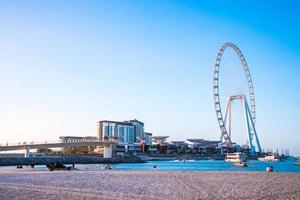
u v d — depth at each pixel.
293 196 29.95
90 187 37.22
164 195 30.77
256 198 28.81
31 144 182.00
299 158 186.62
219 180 47.28
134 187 37.53
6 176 54.75
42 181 44.91
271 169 74.56
